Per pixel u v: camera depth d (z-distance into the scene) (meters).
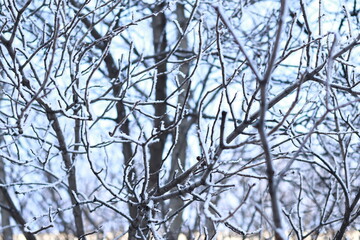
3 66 4.72
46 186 5.80
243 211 11.48
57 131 6.04
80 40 5.84
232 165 9.48
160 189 5.06
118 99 5.62
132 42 5.35
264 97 2.63
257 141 3.82
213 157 4.01
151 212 5.14
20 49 4.91
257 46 8.84
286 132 4.67
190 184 4.91
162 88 10.36
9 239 11.33
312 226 8.68
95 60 6.23
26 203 14.26
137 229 5.31
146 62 10.57
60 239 13.95
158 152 9.82
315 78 4.44
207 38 7.88
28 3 4.69
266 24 8.72
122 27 5.33
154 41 10.98
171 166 11.29
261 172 9.88
